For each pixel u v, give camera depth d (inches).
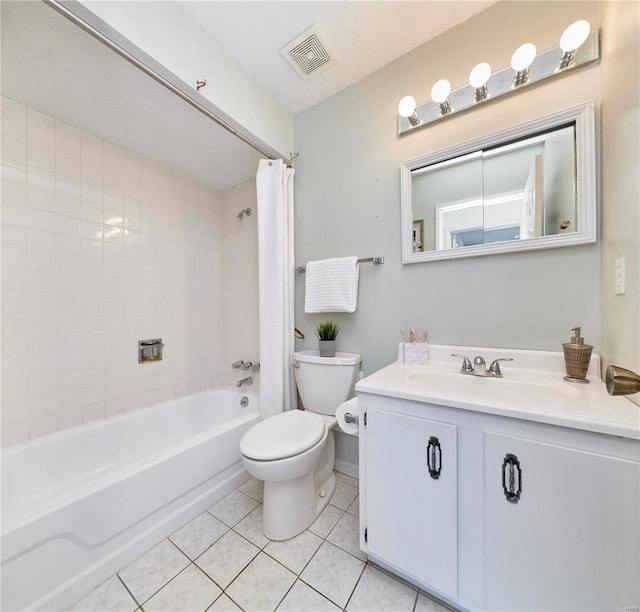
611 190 36.4
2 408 50.8
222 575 39.2
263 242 67.9
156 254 76.1
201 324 87.9
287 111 72.3
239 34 52.5
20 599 32.2
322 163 69.4
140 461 46.0
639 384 21.8
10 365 51.8
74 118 57.7
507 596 29.3
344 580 38.3
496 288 48.1
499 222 47.6
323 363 58.9
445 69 53.1
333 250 67.4
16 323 52.5
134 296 71.0
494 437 29.9
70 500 36.6
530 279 45.3
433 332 54.1
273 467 42.0
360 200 63.4
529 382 39.1
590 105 40.3
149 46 42.6
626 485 24.3
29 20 37.9
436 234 53.3
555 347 43.3
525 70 43.6
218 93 54.0
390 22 51.0
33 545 33.3
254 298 86.0
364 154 63.0
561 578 26.7
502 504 29.5
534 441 27.9
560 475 26.8
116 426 64.0
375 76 61.5
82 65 45.1
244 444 45.3
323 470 58.5
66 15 34.8
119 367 67.6
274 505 46.1
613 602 24.7
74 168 60.3
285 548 43.8
